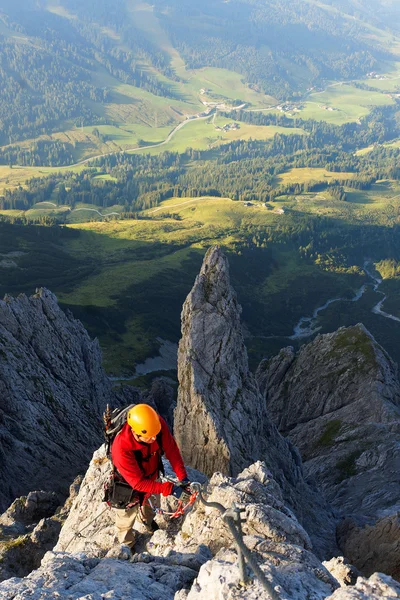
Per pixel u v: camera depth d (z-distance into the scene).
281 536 11.77
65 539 19.55
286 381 96.50
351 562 32.16
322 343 97.94
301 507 40.78
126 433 9.28
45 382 70.50
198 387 40.88
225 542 12.38
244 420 41.31
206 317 44.22
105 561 10.84
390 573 29.30
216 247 47.16
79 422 69.56
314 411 89.12
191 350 42.78
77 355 82.00
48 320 80.62
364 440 69.75
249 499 13.37
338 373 90.94
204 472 38.88
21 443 58.62
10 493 52.38
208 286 45.69
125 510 10.99
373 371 88.12
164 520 15.01
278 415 93.31
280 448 46.19
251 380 45.50
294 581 8.28
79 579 10.07
